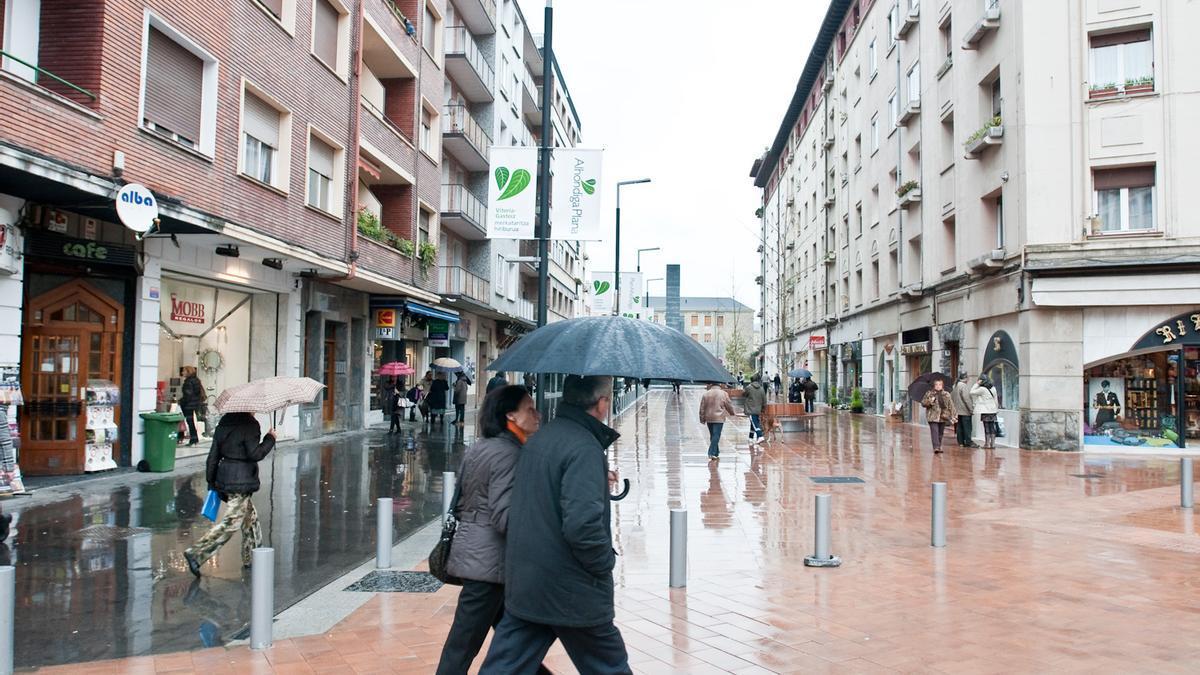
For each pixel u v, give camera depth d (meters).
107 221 11.52
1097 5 17.97
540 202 9.91
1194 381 17.83
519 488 3.34
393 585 6.30
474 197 30.45
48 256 10.84
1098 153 17.88
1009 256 19.11
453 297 26.62
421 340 27.83
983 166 20.84
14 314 10.02
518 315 39.28
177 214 11.33
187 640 4.97
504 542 3.62
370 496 10.86
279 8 15.62
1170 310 17.66
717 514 9.80
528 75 40.97
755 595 6.09
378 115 20.22
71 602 5.75
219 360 15.68
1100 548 7.82
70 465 11.32
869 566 7.05
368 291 21.53
